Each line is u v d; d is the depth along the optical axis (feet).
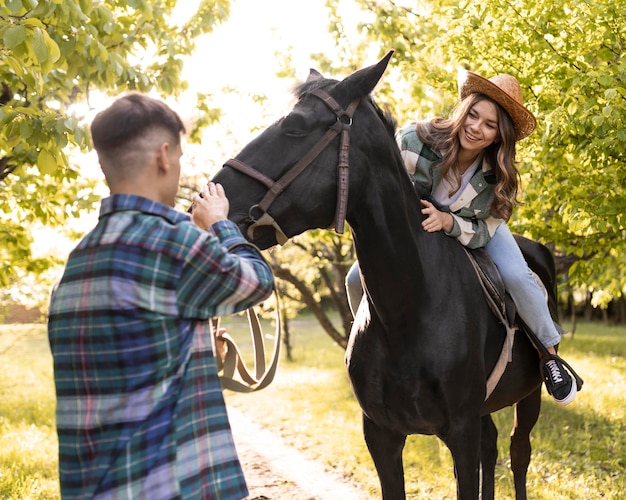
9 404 37.63
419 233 9.02
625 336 70.33
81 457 5.52
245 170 7.14
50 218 22.74
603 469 18.39
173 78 18.29
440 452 20.98
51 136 11.62
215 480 5.57
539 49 16.44
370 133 8.04
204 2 19.88
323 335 91.15
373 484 18.40
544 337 10.46
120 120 5.72
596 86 15.53
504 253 10.26
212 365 5.84
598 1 15.39
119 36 16.08
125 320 5.44
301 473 20.20
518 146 17.43
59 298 5.76
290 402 35.45
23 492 17.83
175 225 5.70
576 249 19.84
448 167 9.27
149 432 5.38
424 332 8.79
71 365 5.61
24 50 10.39
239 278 5.80
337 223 7.44
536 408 12.75
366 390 9.18
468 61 18.93
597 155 15.57
